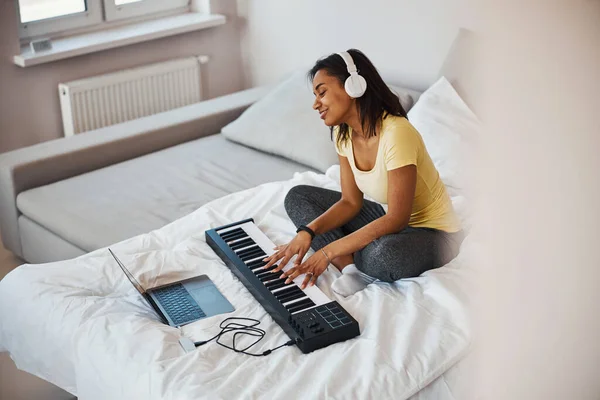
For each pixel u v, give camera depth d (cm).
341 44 354
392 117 193
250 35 405
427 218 200
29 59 324
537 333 33
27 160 279
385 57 336
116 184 279
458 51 270
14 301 192
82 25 360
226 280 197
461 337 160
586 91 29
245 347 166
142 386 154
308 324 167
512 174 31
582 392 35
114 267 200
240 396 147
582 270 31
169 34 372
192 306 185
